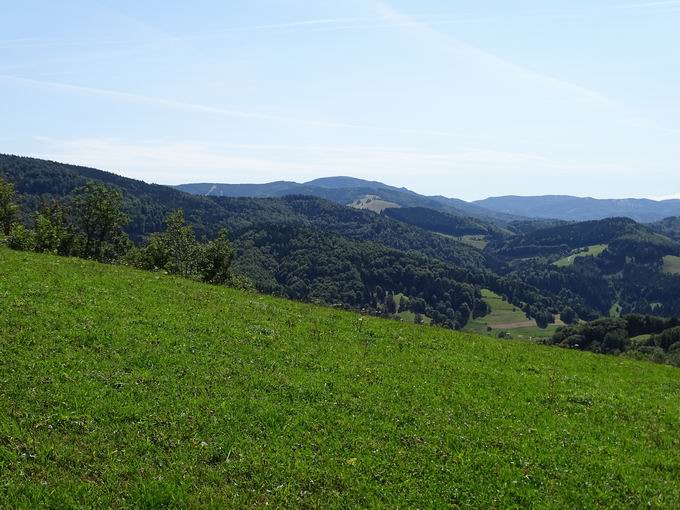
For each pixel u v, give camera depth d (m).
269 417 15.80
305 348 23.38
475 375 23.00
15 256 33.47
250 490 12.39
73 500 11.11
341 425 16.08
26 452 12.40
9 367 16.22
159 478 12.23
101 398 15.30
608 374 27.31
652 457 16.47
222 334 23.22
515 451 15.78
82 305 23.67
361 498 12.67
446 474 14.09
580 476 14.73
